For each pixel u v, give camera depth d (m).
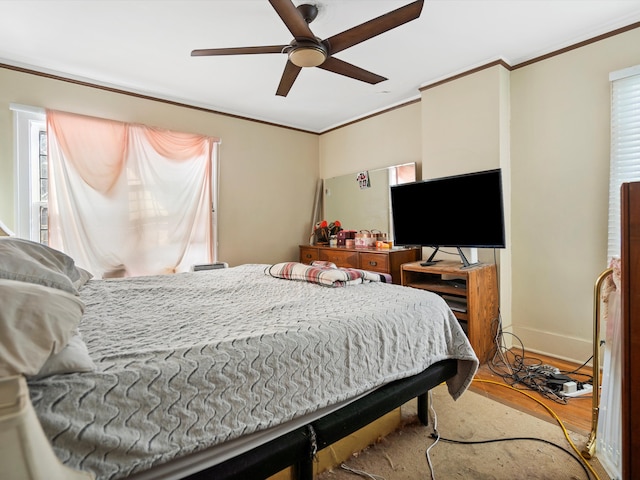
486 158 2.68
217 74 2.82
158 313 1.35
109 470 0.70
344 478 1.30
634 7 2.00
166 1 1.88
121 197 3.00
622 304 0.98
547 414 1.77
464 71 2.79
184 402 0.82
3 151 2.55
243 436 0.93
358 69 2.04
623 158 2.18
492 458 1.42
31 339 0.66
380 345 1.31
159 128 3.21
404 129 3.53
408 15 1.55
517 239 2.72
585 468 1.35
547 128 2.52
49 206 2.69
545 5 1.97
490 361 2.50
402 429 1.64
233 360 0.93
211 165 3.58
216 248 3.63
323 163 4.55
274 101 3.49
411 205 2.93
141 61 2.59
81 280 1.81
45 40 2.29
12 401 0.54
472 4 1.95
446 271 2.48
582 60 2.34
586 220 2.36
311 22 2.03
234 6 1.93
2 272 0.86
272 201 4.15
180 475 0.82
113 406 0.73
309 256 4.07
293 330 1.12
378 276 2.11
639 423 0.95
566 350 2.47
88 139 2.85
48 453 0.57
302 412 1.04
